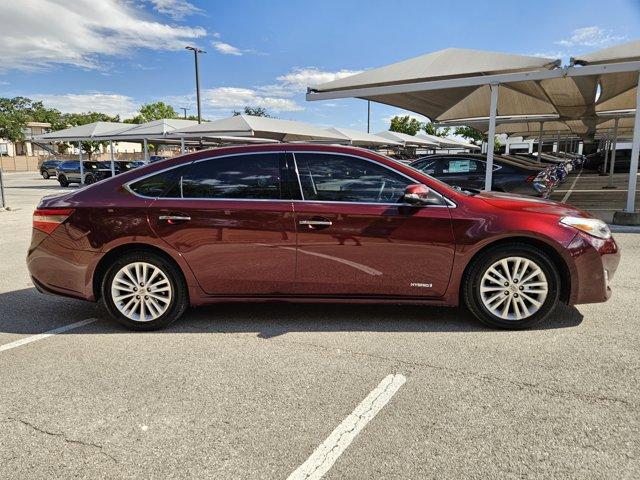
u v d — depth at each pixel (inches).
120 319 164.4
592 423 104.3
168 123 858.1
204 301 165.2
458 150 1717.5
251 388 122.7
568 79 428.8
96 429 105.7
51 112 3034.0
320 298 161.8
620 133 1210.6
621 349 142.1
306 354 142.9
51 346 152.1
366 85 406.3
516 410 109.9
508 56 371.6
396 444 98.5
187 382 126.4
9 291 217.8
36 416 111.0
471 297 158.7
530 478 87.8
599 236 157.0
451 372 129.3
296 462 93.7
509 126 1048.2
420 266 156.6
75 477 90.4
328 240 156.7
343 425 105.6
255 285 161.3
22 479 89.9
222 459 94.9
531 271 156.3
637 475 88.0
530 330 158.4
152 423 107.7
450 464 92.0
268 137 879.1
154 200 161.6
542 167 409.7
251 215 157.8
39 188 1001.5
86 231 161.3
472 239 154.1
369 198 159.2
